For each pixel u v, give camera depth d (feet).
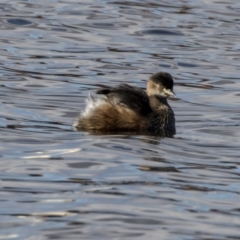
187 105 57.72
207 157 44.60
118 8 87.25
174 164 42.86
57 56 69.92
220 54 73.10
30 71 64.95
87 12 84.94
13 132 48.34
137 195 37.58
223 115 55.11
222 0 93.71
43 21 80.79
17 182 39.22
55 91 59.67
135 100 49.96
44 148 45.06
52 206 35.94
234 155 45.24
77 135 47.96
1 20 80.28
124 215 34.94
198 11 88.17
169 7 89.25
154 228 33.53
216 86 63.62
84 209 35.58
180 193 38.17
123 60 69.67
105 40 75.77
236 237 32.86
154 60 70.08
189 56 71.92
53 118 52.34
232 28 82.07
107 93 50.16
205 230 33.53
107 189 38.32
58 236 32.53
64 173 40.68
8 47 71.87
